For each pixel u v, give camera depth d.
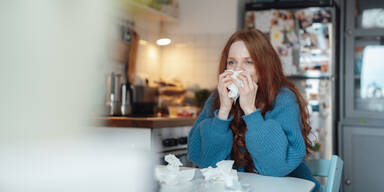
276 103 1.33
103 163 0.17
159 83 3.26
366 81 3.29
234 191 0.83
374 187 3.16
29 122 0.14
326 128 3.06
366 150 3.19
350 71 3.26
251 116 1.19
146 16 3.11
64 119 0.15
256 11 3.25
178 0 3.46
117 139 0.20
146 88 2.99
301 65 3.12
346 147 3.23
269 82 1.35
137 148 0.22
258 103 1.34
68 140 0.15
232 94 1.24
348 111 3.26
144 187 0.20
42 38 0.14
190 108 2.99
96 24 0.16
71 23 0.15
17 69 0.14
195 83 3.35
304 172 1.34
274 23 3.19
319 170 1.38
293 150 1.20
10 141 0.14
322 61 3.08
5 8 0.14
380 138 3.16
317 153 3.07
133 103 2.65
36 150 0.14
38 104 0.14
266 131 1.16
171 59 3.45
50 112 0.15
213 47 3.33
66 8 0.15
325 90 3.08
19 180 0.14
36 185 0.15
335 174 1.11
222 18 3.32
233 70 1.34
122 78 2.84
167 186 0.91
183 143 2.43
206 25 3.36
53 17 0.15
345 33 3.27
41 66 0.14
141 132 2.05
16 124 0.14
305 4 3.13
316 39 3.10
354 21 3.25
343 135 3.25
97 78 0.16
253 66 1.37
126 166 0.18
